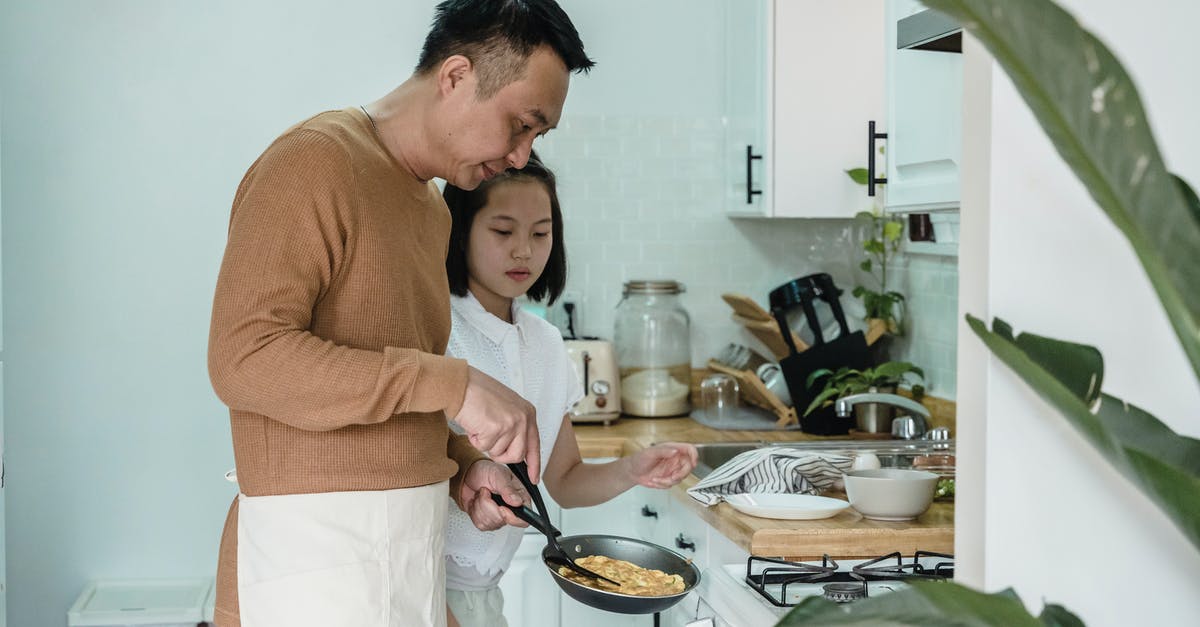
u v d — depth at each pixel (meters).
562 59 1.53
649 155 3.65
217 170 3.32
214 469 3.36
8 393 3.27
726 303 3.71
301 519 1.48
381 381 1.40
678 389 3.47
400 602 1.53
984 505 1.04
